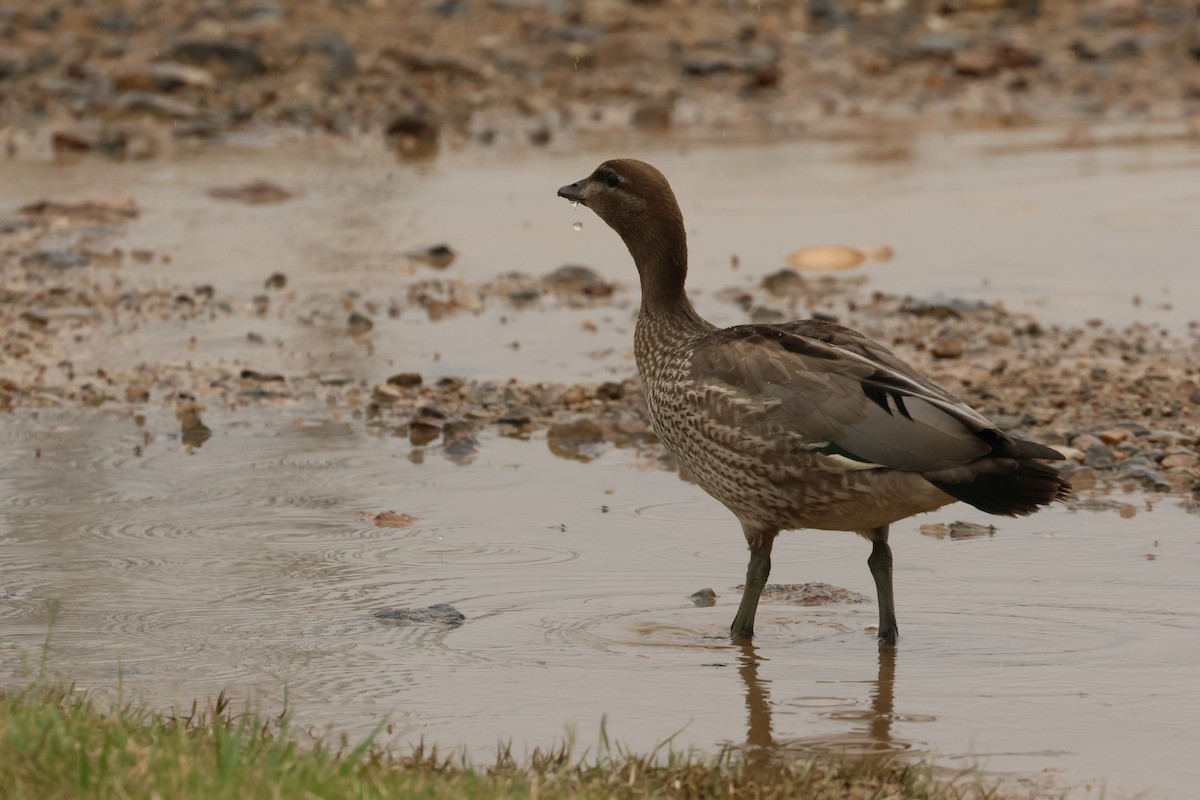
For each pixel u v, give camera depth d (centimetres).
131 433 1390
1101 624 998
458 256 2052
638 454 1366
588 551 1133
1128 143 2703
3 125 2795
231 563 1095
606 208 1128
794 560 1131
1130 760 805
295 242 2100
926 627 1002
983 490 896
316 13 3444
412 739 820
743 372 976
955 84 3241
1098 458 1319
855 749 820
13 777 675
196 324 1731
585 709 869
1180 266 1975
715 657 952
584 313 1819
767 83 3183
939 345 1620
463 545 1138
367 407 1474
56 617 992
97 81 2977
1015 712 868
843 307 1811
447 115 2922
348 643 961
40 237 2084
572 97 3095
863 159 2605
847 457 935
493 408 1466
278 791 660
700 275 1950
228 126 2823
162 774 680
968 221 2206
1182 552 1123
